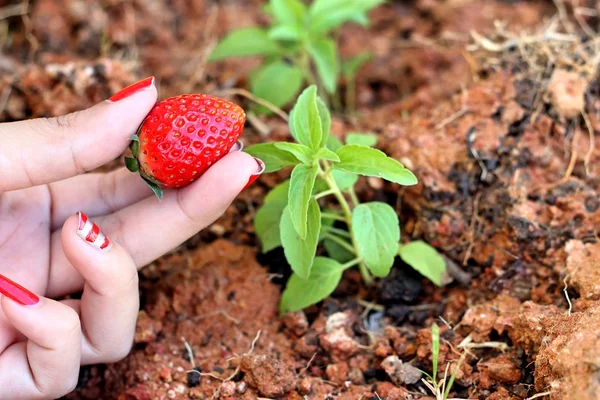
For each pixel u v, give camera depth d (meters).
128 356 0.42
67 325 0.37
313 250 0.39
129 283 0.38
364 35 0.58
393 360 0.41
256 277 0.44
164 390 0.41
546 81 0.46
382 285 0.44
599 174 0.45
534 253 0.43
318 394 0.40
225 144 0.37
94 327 0.39
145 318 0.43
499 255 0.43
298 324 0.42
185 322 0.43
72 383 0.39
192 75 0.54
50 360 0.37
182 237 0.39
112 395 0.42
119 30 0.56
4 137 0.37
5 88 0.50
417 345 0.41
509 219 0.43
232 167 0.37
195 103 0.37
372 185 0.46
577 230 0.43
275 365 0.40
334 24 0.51
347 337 0.42
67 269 0.40
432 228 0.44
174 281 0.45
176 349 0.42
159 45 0.56
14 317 0.36
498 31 0.48
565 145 0.45
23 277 0.40
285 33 0.50
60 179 0.38
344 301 0.44
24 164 0.37
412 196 0.45
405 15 0.59
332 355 0.42
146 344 0.42
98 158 0.38
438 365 0.40
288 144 0.39
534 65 0.47
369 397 0.40
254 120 0.50
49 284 0.41
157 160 0.37
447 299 0.44
